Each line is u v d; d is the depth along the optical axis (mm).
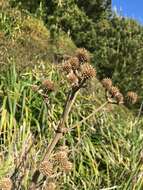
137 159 6891
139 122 8305
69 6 22781
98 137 7164
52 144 3109
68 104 3127
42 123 6477
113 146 7340
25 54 9961
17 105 6797
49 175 2881
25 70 8039
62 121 3127
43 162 2906
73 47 18875
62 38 18734
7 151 5605
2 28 13117
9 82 6855
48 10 20062
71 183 6102
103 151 7020
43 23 17938
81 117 7340
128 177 6254
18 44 11461
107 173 6418
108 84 3383
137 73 17812
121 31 20891
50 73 7703
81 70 3096
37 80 7379
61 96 7340
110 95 3361
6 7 14922
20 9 16719
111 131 7555
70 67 3174
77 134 6938
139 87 17312
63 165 2949
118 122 8008
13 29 13578
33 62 9039
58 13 20609
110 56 18297
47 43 15508
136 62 17938
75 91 3117
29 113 6652
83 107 7562
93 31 22844
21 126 6016
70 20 22391
